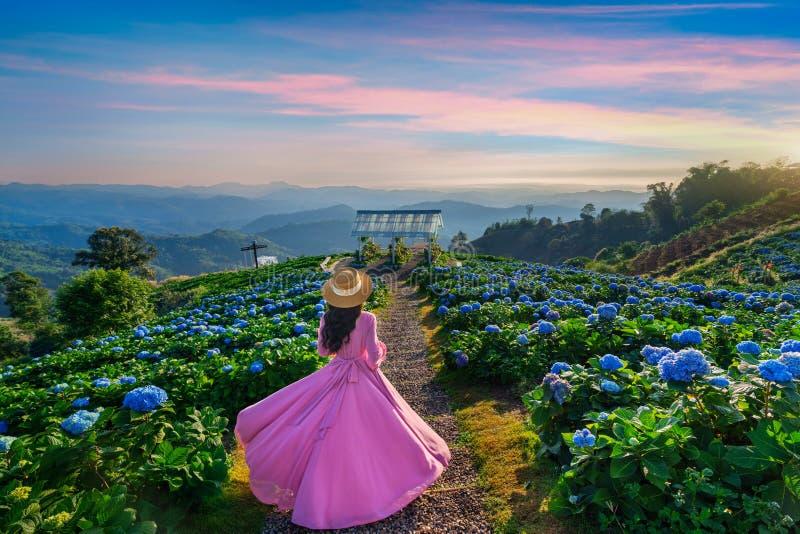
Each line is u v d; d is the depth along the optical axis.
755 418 3.65
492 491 4.28
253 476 3.98
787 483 2.92
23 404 6.04
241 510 4.06
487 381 7.29
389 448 3.99
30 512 2.89
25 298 63.41
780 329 8.19
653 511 3.25
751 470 3.17
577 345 7.28
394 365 9.02
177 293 30.45
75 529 2.83
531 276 20.50
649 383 4.50
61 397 6.23
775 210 49.50
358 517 3.74
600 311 7.55
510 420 5.79
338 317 4.14
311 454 3.87
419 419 4.52
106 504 2.93
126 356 10.58
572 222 168.12
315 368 6.57
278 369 6.50
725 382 3.59
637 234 142.12
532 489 4.18
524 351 7.30
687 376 3.72
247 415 4.24
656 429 3.38
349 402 4.03
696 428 3.66
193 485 3.74
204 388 6.21
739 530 2.93
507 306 11.73
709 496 3.19
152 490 3.81
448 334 11.05
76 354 10.95
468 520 3.89
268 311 15.27
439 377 7.95
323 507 3.72
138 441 4.03
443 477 4.62
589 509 3.60
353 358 4.23
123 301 22.08
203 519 3.84
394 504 3.85
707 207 92.12
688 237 51.88
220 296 21.33
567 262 51.22
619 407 4.04
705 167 134.00
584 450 3.56
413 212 42.09
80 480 3.68
